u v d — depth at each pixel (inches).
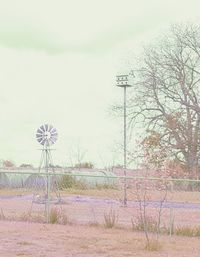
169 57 1966.0
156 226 573.9
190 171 1748.3
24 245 451.8
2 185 1327.5
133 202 829.2
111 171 1681.8
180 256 420.5
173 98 1968.5
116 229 580.1
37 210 772.6
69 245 458.3
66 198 993.5
